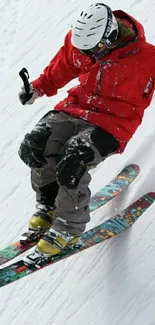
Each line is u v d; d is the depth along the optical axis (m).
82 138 5.19
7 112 8.94
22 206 7.20
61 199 5.26
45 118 5.48
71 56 5.35
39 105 8.59
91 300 5.65
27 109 8.68
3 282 5.31
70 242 5.45
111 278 5.71
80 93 5.40
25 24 10.70
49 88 5.65
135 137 7.02
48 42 9.84
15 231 6.91
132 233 5.96
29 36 10.33
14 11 11.22
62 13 10.30
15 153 8.09
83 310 5.60
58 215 5.36
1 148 8.30
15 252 5.67
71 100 5.51
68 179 5.14
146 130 7.01
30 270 5.41
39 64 9.52
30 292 6.14
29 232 5.73
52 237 5.38
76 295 5.79
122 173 6.57
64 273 6.07
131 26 5.20
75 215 5.31
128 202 6.32
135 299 5.39
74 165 5.12
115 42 5.05
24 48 10.12
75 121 5.38
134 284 5.53
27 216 7.03
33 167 5.45
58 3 10.60
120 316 5.32
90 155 5.16
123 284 5.58
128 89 5.18
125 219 6.02
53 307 5.83
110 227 5.93
